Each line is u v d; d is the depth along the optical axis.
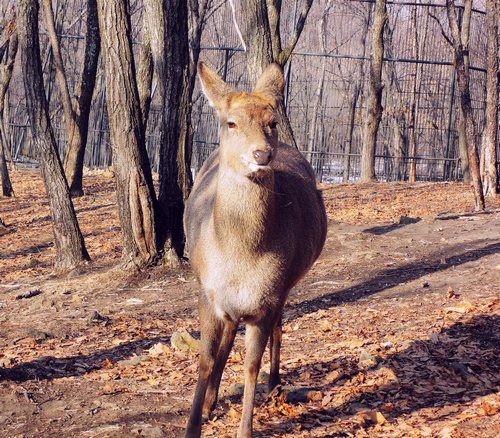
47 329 8.39
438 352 6.76
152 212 10.68
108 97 10.45
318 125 27.64
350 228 12.98
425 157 25.36
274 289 4.91
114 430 5.39
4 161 20.31
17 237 15.58
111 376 6.61
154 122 25.31
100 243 14.05
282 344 7.43
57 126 26.95
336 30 38.38
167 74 10.72
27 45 11.59
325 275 10.26
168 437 5.30
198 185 5.92
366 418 5.46
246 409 4.96
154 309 9.20
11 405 5.91
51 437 5.34
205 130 24.73
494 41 17.09
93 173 24.48
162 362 7.03
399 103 28.45
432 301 8.55
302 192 5.67
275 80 5.08
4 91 20.34
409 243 11.66
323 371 6.53
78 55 31.00
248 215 4.70
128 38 10.34
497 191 18.30
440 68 25.78
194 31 19.45
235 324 5.38
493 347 6.85
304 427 5.41
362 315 8.26
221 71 25.70
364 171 22.78
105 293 10.18
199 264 5.09
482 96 25.78
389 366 6.48
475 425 5.20
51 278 11.62
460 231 12.36
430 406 5.67
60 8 27.61
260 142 4.52
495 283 9.08
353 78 33.12
